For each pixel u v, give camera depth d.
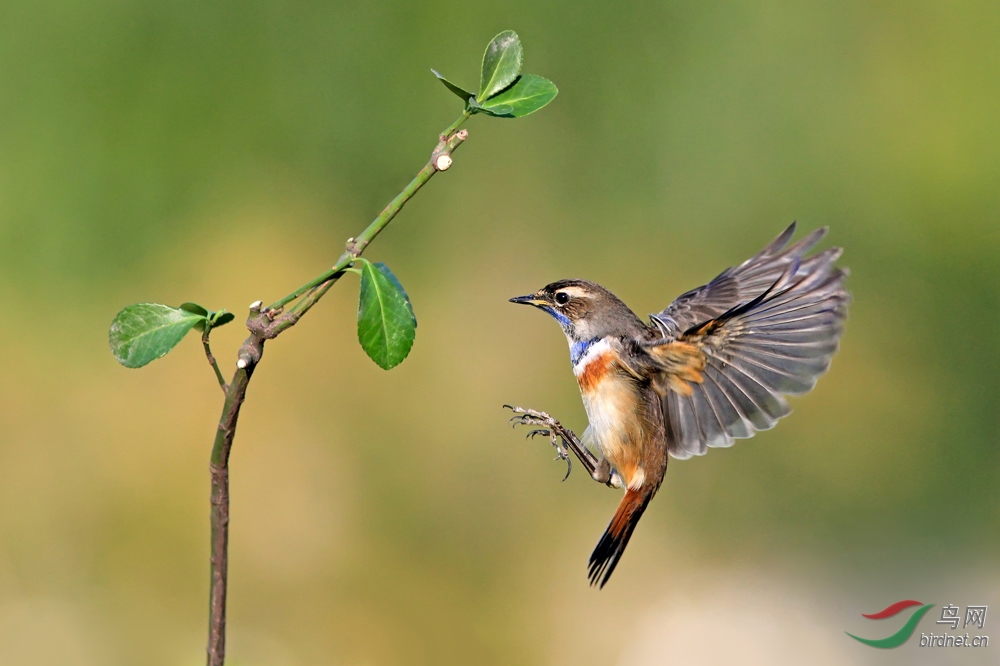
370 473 12.70
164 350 3.71
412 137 15.27
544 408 13.46
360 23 15.23
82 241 13.82
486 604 12.09
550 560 12.31
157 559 11.77
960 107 15.70
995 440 14.49
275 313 3.79
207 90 14.76
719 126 15.65
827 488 13.76
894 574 12.80
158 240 14.18
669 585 12.59
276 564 11.94
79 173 14.05
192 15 14.75
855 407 14.59
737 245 15.52
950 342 15.12
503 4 15.34
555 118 15.43
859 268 15.52
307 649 11.45
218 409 12.58
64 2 14.30
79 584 11.36
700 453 6.38
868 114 15.77
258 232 14.54
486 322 14.44
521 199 15.30
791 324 6.04
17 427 12.31
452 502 12.73
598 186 15.47
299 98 15.07
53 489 11.93
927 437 14.48
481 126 15.28
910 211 15.55
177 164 14.48
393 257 14.91
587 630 11.98
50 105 14.13
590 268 15.22
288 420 12.77
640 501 6.45
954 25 15.79
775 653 11.74
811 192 15.62
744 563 12.91
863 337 15.17
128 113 14.43
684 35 15.60
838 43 15.82
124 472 12.06
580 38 15.52
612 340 6.64
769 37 15.68
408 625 11.86
